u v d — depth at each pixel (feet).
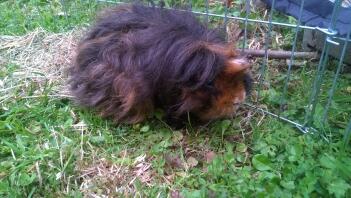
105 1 1.74
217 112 1.18
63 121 1.34
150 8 1.34
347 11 1.25
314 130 1.23
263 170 1.13
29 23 1.81
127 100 1.22
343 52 1.11
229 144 1.23
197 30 1.21
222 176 1.13
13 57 1.64
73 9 1.85
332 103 1.31
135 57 1.19
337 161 1.08
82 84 1.32
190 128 1.28
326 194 1.04
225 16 1.41
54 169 1.18
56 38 1.70
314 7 1.33
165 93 1.19
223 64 1.12
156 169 1.18
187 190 1.10
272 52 1.52
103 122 1.32
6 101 1.42
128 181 1.16
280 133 1.24
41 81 1.50
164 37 1.17
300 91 1.40
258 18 1.69
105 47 1.25
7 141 1.27
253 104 1.36
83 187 1.15
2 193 1.11
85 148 1.25
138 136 1.28
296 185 1.07
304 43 1.55
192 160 1.19
